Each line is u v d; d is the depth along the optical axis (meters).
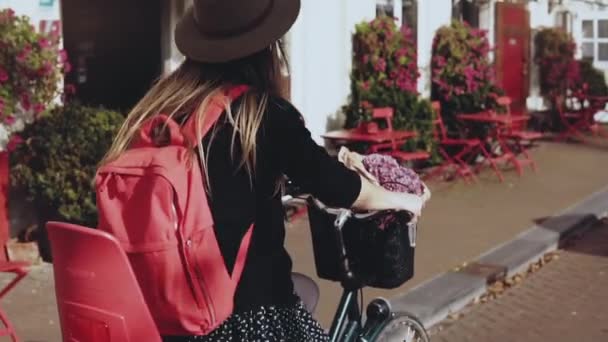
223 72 2.53
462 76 11.73
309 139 2.51
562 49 15.77
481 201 9.87
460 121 11.73
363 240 3.08
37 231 6.80
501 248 7.75
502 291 6.80
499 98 11.71
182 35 2.61
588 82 15.99
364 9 10.72
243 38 2.47
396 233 3.05
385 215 3.02
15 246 6.64
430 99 11.98
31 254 6.68
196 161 2.40
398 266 3.09
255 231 2.49
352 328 3.27
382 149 10.06
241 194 2.44
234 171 2.43
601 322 6.00
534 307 6.37
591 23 17.64
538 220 8.94
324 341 2.65
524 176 11.49
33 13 6.97
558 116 15.78
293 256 7.34
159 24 8.27
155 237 2.33
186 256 2.34
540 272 7.37
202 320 2.37
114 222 2.38
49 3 7.09
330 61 10.17
